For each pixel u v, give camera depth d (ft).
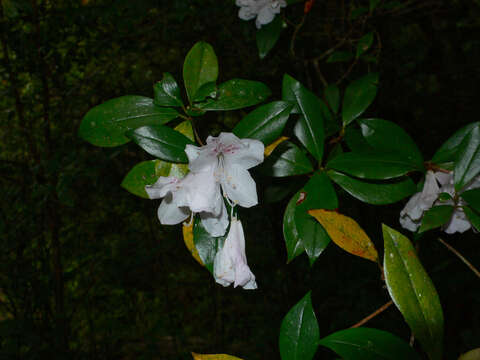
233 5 2.82
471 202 0.85
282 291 3.91
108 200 3.65
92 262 3.57
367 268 3.33
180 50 3.26
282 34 2.62
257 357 3.89
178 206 0.81
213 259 0.85
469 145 0.88
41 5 2.76
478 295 2.74
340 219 0.86
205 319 4.49
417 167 0.95
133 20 2.72
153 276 4.05
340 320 3.14
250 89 0.89
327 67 2.77
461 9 2.95
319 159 0.98
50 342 3.06
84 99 3.22
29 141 3.05
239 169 0.83
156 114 0.89
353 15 2.01
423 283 0.71
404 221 1.12
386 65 3.03
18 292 3.17
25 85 3.02
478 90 3.35
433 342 0.68
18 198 3.03
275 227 3.62
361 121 1.04
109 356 3.74
